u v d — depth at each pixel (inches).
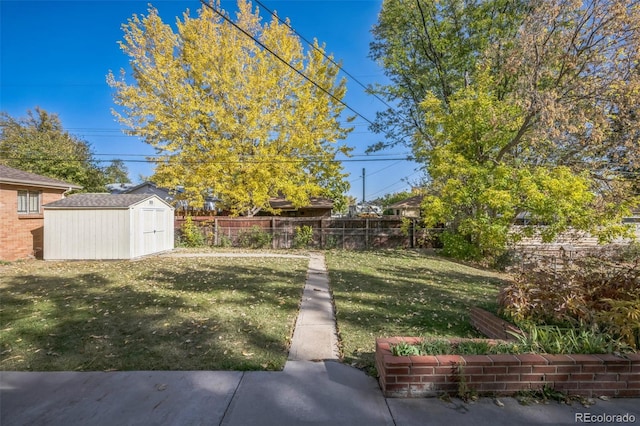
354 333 169.6
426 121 509.7
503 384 107.9
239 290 260.7
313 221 644.7
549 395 106.3
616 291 153.9
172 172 593.0
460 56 587.5
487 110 447.2
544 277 162.1
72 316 193.8
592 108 387.9
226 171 599.8
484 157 481.1
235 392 111.3
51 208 435.2
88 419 96.5
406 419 96.5
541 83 439.2
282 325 180.9
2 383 117.6
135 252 449.4
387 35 634.2
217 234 634.8
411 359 108.9
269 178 598.9
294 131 641.6
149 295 242.8
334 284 291.1
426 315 201.8
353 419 96.5
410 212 887.7
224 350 146.5
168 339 159.2
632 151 390.3
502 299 155.4
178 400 106.3
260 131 606.2
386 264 424.2
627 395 108.2
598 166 449.1
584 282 163.6
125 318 190.4
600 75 382.6
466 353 116.0
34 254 462.3
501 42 458.0
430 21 584.4
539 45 396.8
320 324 185.0
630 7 348.2
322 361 136.3
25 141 956.6
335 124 681.6
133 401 105.8
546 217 420.8
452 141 482.6
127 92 580.4
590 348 115.3
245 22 629.6
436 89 624.7
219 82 612.1
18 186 440.8
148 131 595.8
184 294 246.2
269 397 108.3
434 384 108.3
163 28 601.6
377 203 1766.7
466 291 273.3
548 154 476.7
